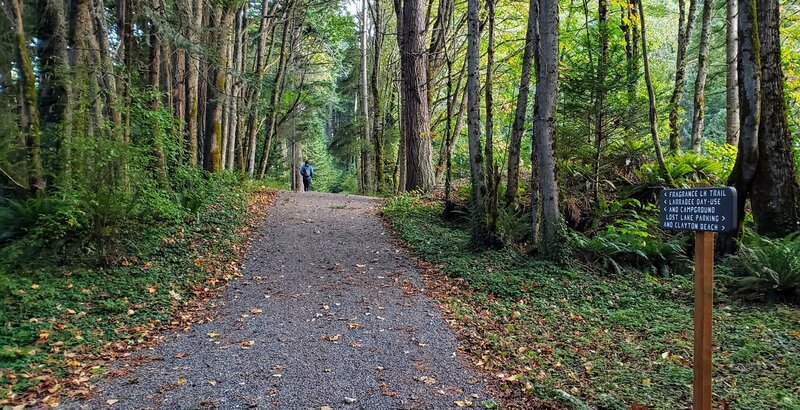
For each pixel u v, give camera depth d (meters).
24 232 7.78
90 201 7.65
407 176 17.19
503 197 12.09
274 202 15.85
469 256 9.49
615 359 5.46
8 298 6.17
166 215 9.91
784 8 14.50
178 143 12.78
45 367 4.73
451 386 4.59
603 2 13.62
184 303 6.99
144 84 11.93
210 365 4.95
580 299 7.59
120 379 4.61
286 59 24.03
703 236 3.42
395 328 6.12
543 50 8.82
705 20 13.16
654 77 16.84
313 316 6.54
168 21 11.47
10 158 8.50
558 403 4.30
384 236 11.80
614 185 12.23
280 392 4.37
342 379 4.66
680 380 4.81
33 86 8.41
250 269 8.84
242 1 14.35
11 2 8.16
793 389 4.66
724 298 7.46
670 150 13.59
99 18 10.02
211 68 14.74
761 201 8.89
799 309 6.83
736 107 13.16
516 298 7.57
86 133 9.23
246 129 24.64
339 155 32.44
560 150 11.28
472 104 9.83
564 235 8.97
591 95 10.77
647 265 8.98
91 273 7.51
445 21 16.95
